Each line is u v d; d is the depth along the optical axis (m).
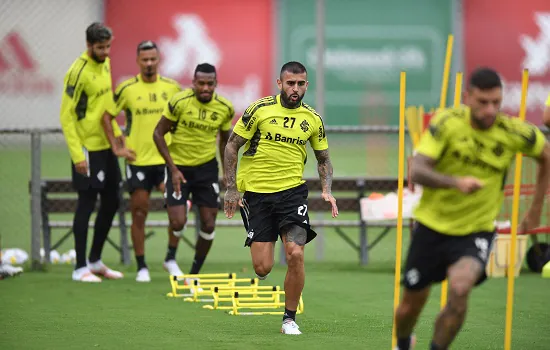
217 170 34.44
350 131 42.22
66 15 91.25
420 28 102.31
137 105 36.09
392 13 102.19
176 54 98.75
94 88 35.38
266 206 25.38
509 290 20.56
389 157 88.12
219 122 33.94
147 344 23.19
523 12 101.81
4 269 37.94
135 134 36.25
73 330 25.41
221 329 25.70
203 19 99.44
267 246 25.50
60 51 90.75
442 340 17.94
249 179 25.67
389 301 31.61
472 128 18.08
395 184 42.62
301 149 25.48
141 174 36.19
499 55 101.88
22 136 90.25
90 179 35.97
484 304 30.97
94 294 32.94
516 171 20.70
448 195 18.42
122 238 42.41
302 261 24.89
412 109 38.00
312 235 25.55
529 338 24.69
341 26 102.25
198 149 33.97
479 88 17.53
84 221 36.59
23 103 89.94
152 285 35.44
